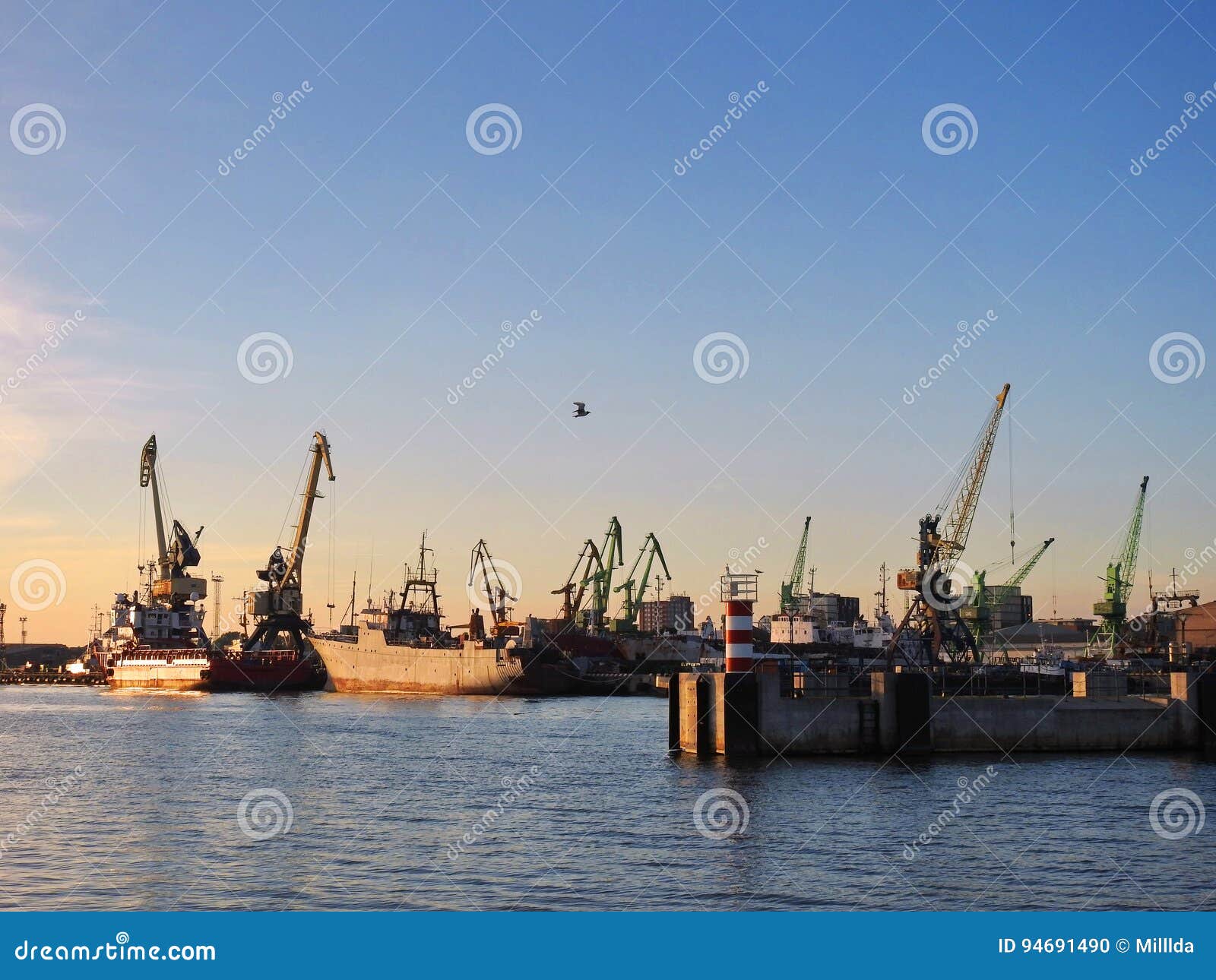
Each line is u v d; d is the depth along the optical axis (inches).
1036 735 4389.8
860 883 2503.7
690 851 2785.4
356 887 2504.9
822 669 6978.4
